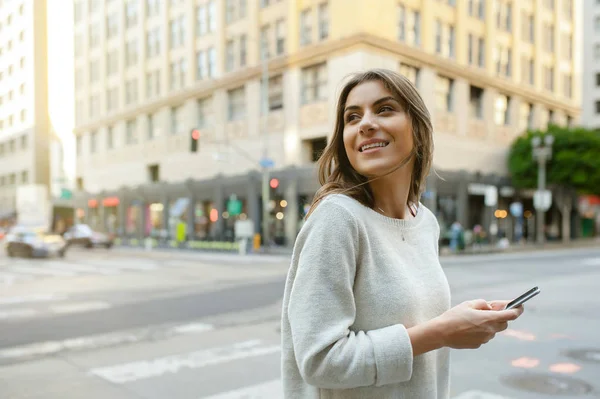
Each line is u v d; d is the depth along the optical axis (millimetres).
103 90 43656
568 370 5277
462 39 29906
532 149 31766
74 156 47750
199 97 34281
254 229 29250
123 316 9078
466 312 1087
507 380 4953
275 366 5668
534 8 36188
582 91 52000
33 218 37312
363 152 1261
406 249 1299
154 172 39375
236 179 30422
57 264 20797
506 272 15867
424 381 1227
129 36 40938
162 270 18141
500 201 32812
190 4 34812
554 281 13250
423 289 1277
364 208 1239
